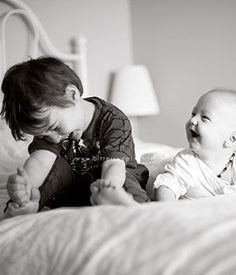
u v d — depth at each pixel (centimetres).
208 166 112
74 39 282
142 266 60
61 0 279
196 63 288
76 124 107
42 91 100
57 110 102
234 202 79
